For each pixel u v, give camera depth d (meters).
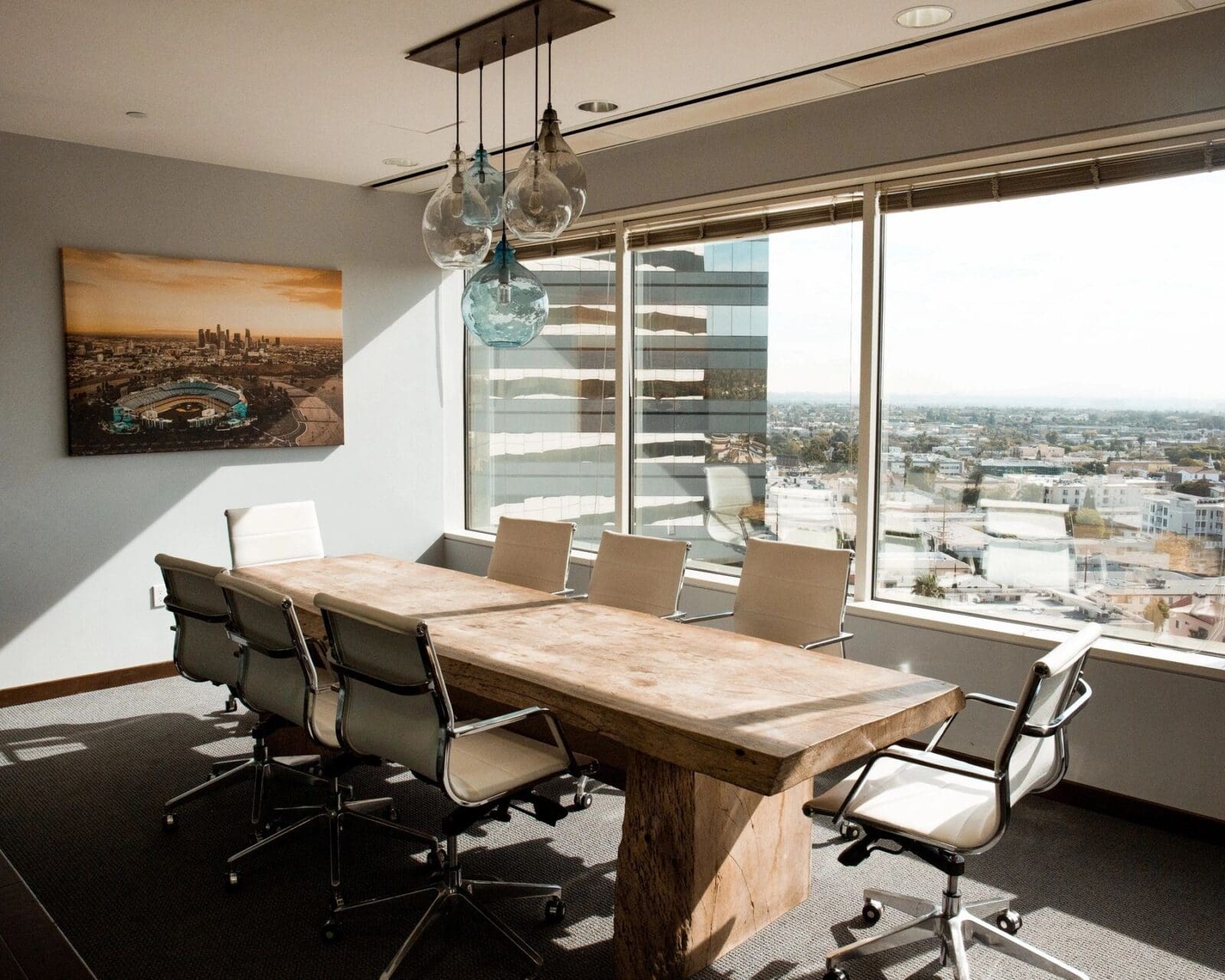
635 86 3.96
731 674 2.80
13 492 4.81
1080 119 3.55
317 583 4.14
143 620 5.26
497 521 6.50
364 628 2.58
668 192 4.96
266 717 3.57
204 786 3.55
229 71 3.75
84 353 4.95
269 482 5.72
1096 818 3.64
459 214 3.06
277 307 5.63
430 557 6.54
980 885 3.13
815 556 3.65
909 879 3.19
